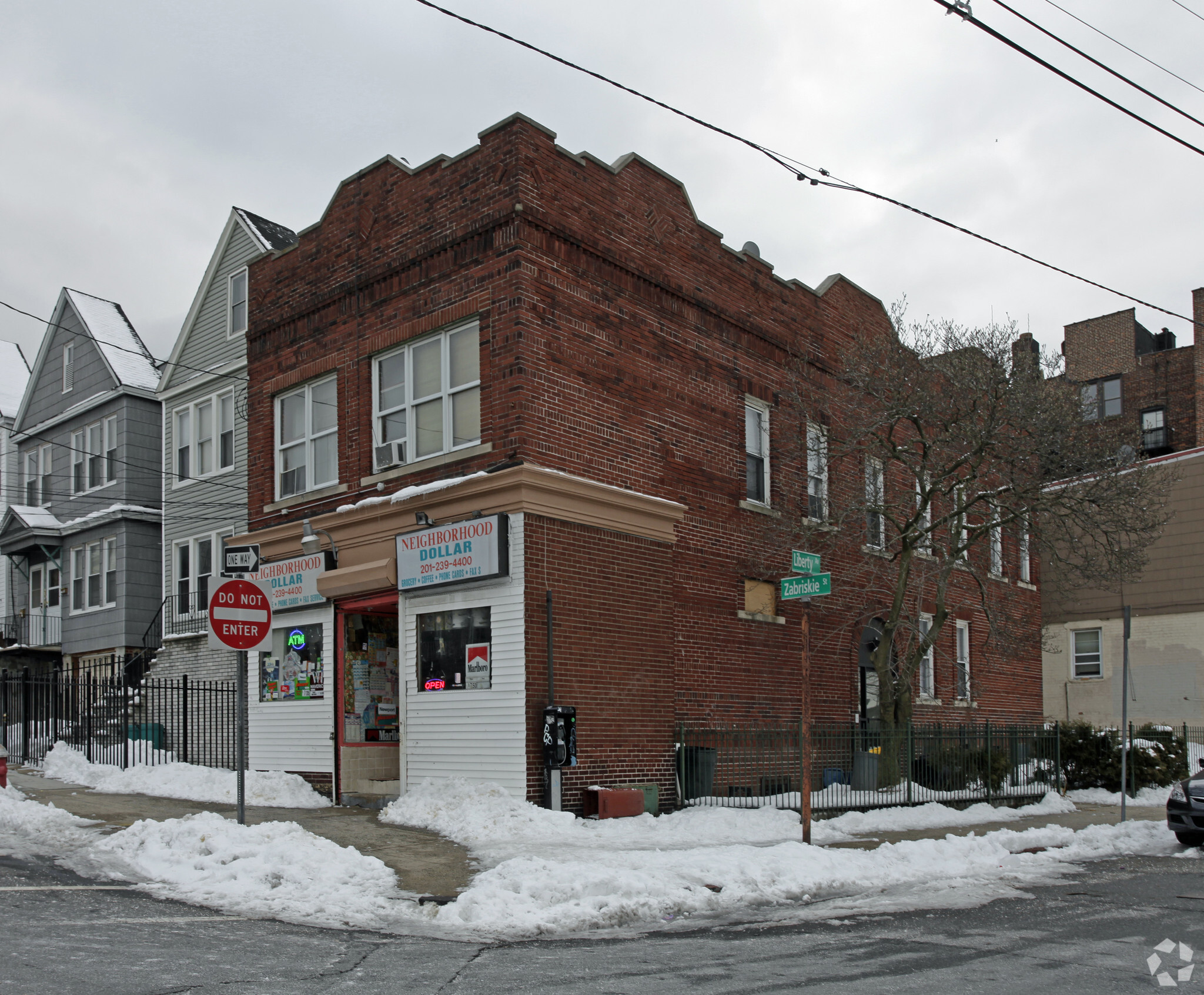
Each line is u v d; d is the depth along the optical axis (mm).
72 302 31406
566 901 9570
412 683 16578
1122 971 7336
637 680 16688
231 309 24922
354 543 17891
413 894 10008
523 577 15242
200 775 18297
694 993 6645
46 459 32281
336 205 19312
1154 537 23641
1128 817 18734
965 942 8320
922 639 22984
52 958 7113
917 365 19375
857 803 17266
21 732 23359
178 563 26078
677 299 18797
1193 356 46969
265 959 7402
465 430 16734
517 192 16094
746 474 20062
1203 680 32312
